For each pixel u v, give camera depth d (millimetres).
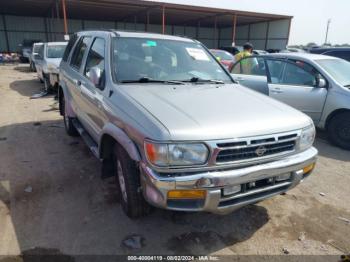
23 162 4371
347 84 5566
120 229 2908
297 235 2920
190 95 3021
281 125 2625
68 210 3197
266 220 3143
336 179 4164
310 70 5781
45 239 2738
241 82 6699
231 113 2629
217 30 40219
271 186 2627
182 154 2258
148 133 2326
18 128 6074
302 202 3521
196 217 3145
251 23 35094
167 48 3867
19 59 24391
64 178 3904
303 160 2738
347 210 3385
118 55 3459
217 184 2314
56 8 24016
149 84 3271
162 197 2295
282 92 6008
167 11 26547
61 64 5637
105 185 3746
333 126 5504
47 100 8984
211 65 4055
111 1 22484
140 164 2441
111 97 3059
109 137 3113
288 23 30656
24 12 28297
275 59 6371
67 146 5055
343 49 10156
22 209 3189
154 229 2928
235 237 2861
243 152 2418
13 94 9883
